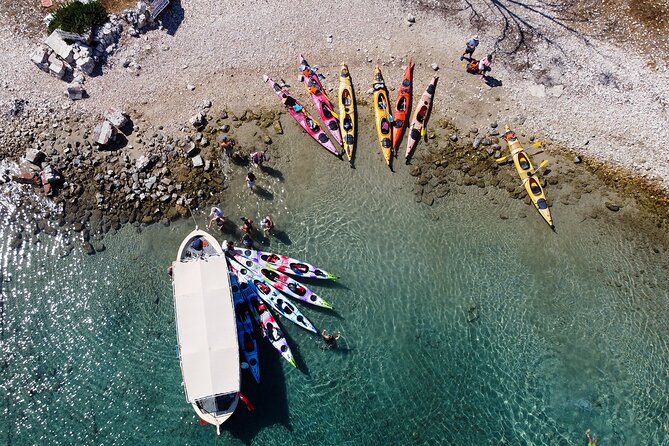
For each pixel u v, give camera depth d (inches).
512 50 1135.6
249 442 900.6
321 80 1108.5
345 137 1059.9
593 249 1009.5
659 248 1012.5
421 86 1111.6
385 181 1046.4
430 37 1146.0
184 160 1039.0
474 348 950.4
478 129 1080.2
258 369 925.8
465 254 1005.2
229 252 980.6
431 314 969.5
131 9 1104.2
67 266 987.3
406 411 917.2
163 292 975.0
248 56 1117.1
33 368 932.6
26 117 1058.1
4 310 962.1
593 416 914.1
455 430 908.6
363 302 973.8
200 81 1096.8
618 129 1082.7
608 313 970.7
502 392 926.4
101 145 1034.7
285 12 1150.3
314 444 901.8
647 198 1043.9
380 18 1156.5
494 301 977.5
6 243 996.6
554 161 1064.2
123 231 1004.6
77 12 1074.1
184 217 1013.2
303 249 1002.1
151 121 1063.0
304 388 925.8
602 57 1130.7
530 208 1031.0
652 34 1144.8
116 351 941.8
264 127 1068.5
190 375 839.7
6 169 1029.8
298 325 954.1
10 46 1097.4
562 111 1094.4
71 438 900.6
